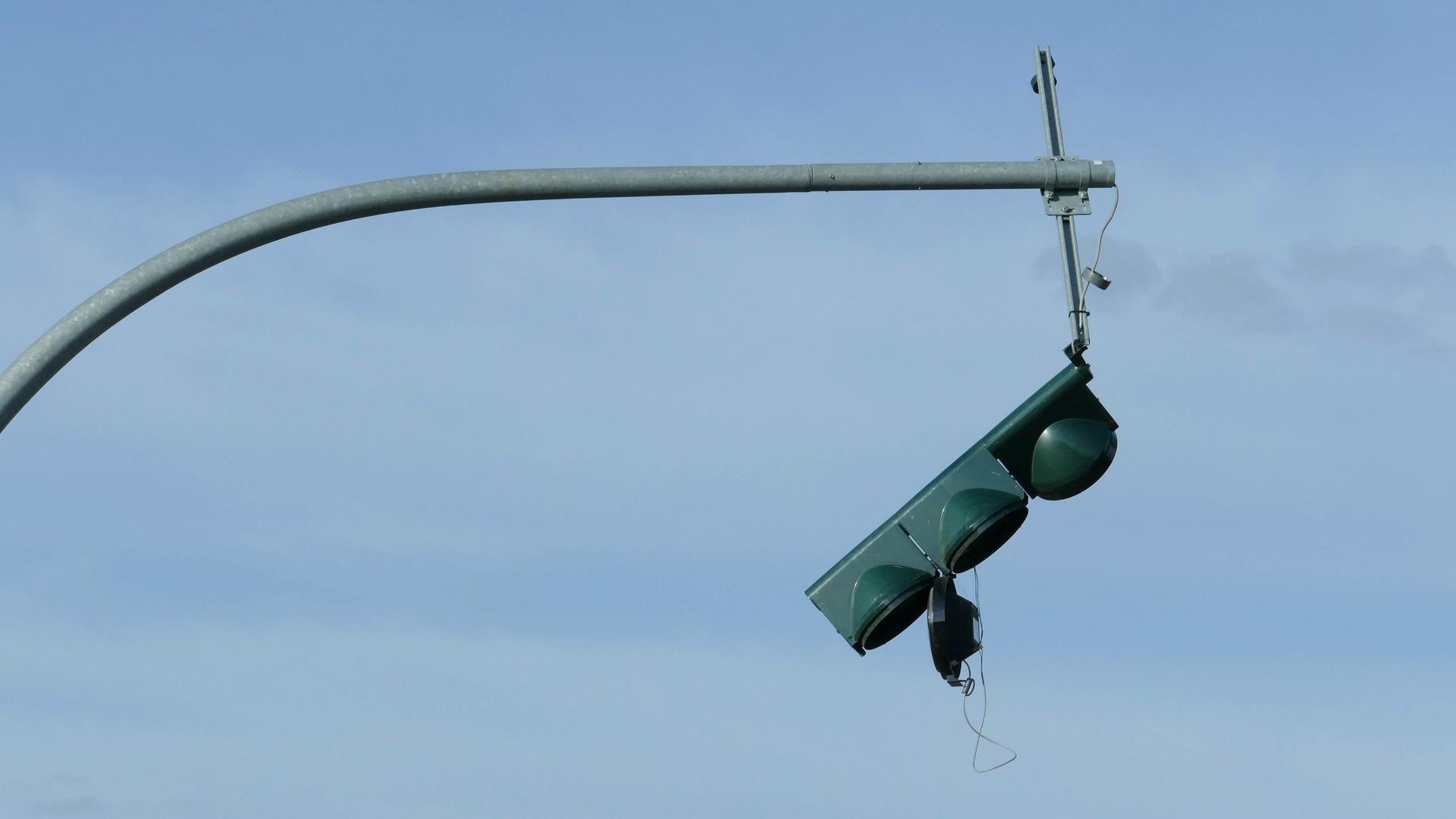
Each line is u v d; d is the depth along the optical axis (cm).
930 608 909
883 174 879
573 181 848
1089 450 916
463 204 847
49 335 786
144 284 797
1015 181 894
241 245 813
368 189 830
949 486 916
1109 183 905
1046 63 920
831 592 908
